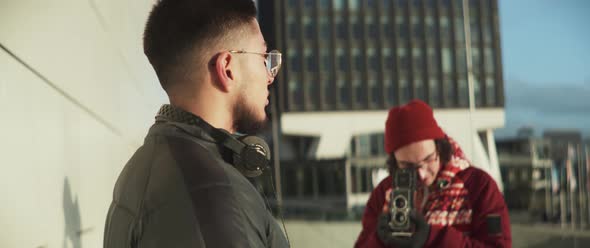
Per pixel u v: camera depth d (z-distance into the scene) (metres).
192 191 0.69
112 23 2.09
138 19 2.93
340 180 46.16
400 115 1.99
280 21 49.34
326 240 21.08
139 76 3.00
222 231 0.67
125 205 0.75
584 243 13.20
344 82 49.62
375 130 49.12
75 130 1.38
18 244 0.86
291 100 48.59
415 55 50.81
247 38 0.86
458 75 50.72
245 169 0.83
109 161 1.97
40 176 1.03
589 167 13.88
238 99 0.85
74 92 1.37
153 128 0.83
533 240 13.38
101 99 1.81
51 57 1.15
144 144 0.83
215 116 0.84
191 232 0.66
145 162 0.77
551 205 14.08
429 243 1.85
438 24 51.31
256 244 0.71
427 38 51.00
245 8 0.87
